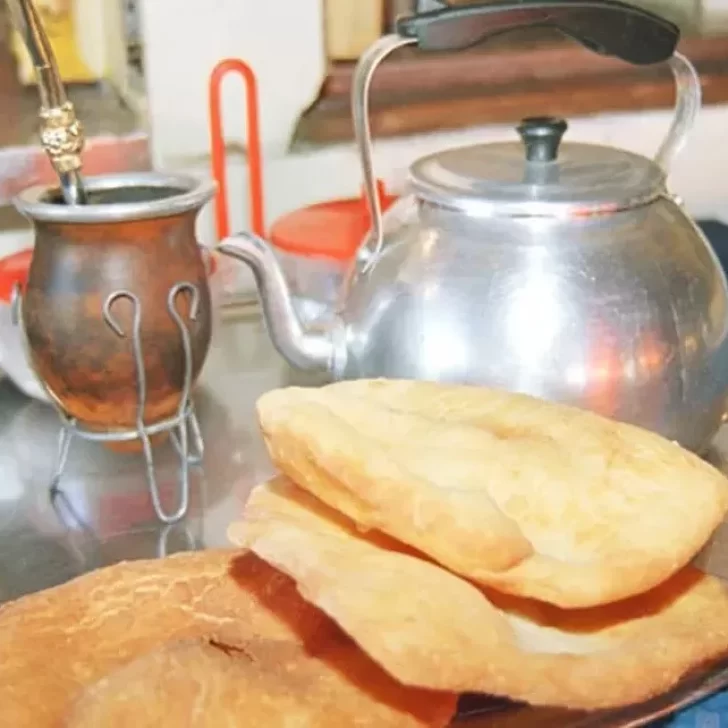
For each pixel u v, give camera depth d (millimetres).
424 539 360
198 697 332
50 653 368
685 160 908
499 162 539
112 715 329
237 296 768
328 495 384
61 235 488
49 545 510
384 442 413
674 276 499
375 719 329
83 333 493
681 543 381
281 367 699
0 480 569
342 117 804
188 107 766
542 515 390
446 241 502
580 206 487
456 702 345
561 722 362
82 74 792
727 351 519
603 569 365
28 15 484
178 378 517
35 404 658
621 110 869
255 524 386
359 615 328
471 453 407
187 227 512
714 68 889
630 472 408
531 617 375
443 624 331
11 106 764
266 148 794
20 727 333
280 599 393
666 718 377
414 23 496
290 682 342
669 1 862
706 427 518
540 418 441
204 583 405
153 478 526
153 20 739
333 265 636
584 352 477
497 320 481
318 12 767
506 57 826
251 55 767
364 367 522
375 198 530
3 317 600
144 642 375
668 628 370
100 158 750
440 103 822
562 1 495
